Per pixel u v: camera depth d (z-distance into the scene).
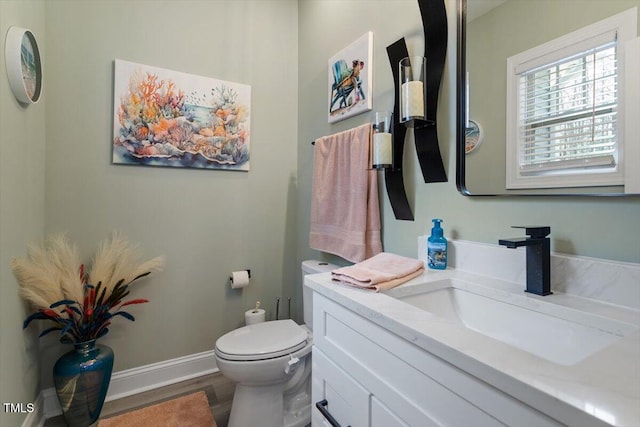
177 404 1.67
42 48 1.52
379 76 1.50
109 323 1.60
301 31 2.24
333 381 0.90
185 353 1.93
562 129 0.84
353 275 0.95
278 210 2.24
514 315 0.83
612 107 0.74
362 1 1.62
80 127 1.64
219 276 2.04
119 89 1.72
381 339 0.71
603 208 0.77
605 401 0.38
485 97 1.03
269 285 2.21
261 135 2.16
